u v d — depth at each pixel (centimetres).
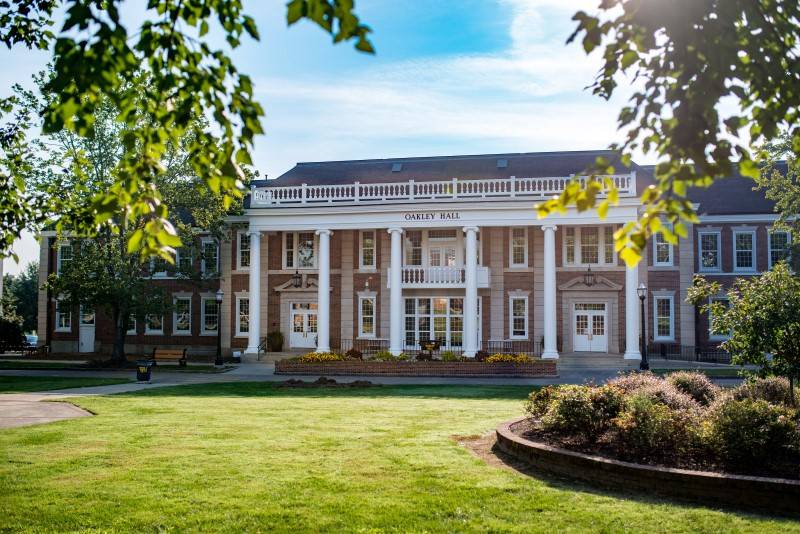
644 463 1005
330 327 4403
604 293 4109
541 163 4478
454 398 2170
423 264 4294
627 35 575
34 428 1496
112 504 909
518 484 995
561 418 1189
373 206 4028
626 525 810
